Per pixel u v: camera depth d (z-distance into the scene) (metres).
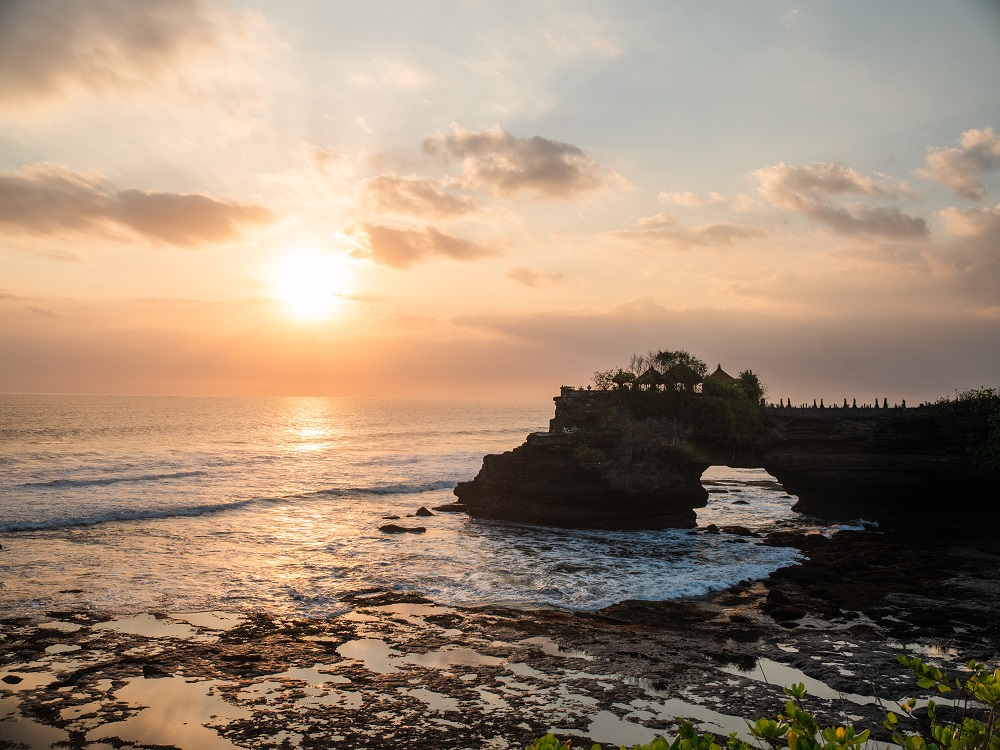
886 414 62.66
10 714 21.62
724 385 63.97
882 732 20.50
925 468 61.12
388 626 30.50
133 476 73.56
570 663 26.30
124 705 22.38
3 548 43.03
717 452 63.34
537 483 57.03
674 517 58.28
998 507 60.41
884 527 59.09
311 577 38.31
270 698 23.03
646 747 7.09
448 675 25.05
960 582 38.19
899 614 33.03
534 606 33.88
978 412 60.97
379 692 23.52
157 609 31.97
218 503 60.97
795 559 46.00
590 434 57.84
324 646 27.92
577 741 20.20
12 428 128.25
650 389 64.81
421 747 19.95
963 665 26.20
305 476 83.00
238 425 175.12
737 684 24.31
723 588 37.84
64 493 61.97
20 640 27.77
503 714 21.92
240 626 30.08
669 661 26.58
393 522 56.50
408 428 190.75
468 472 91.88
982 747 7.48
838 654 27.34
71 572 37.78
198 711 22.05
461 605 33.88
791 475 64.50
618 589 36.91
